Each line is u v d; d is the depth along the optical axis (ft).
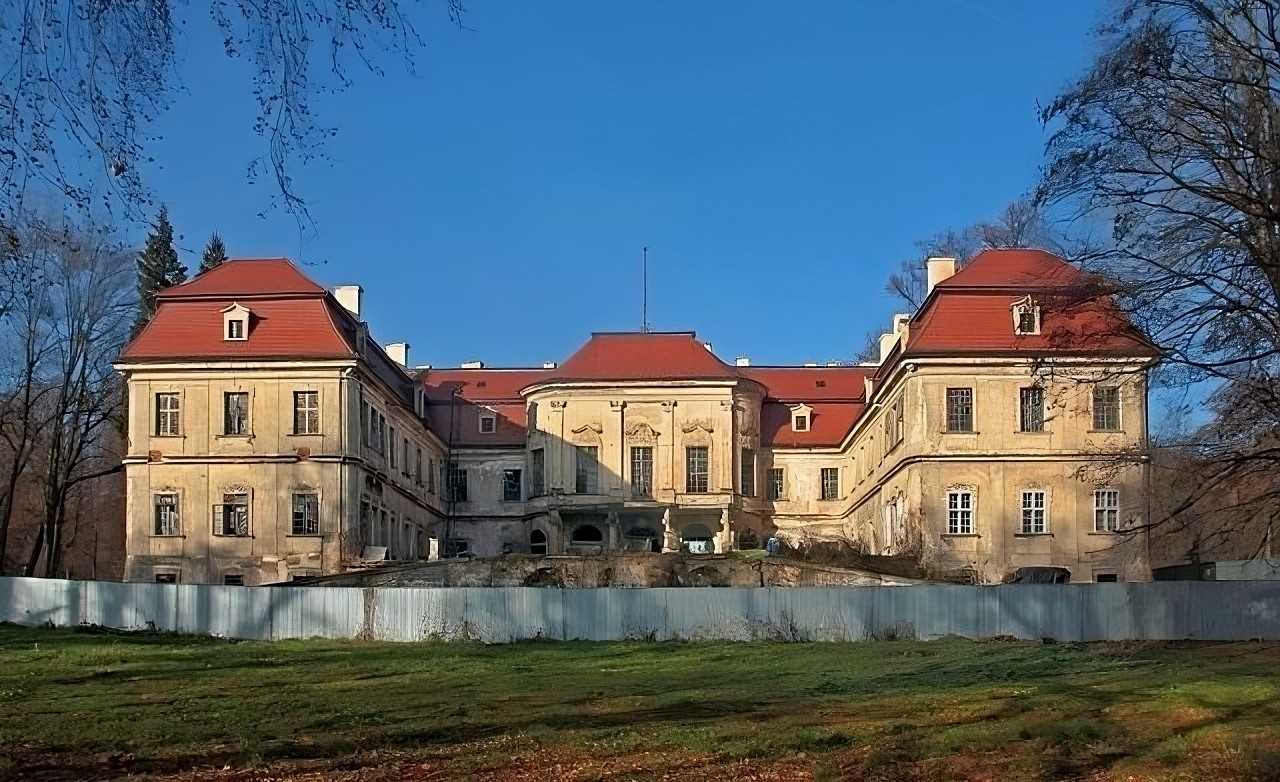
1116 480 196.95
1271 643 118.93
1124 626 129.80
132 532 202.49
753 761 56.24
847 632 132.57
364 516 210.38
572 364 254.68
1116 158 87.92
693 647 126.41
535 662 113.50
